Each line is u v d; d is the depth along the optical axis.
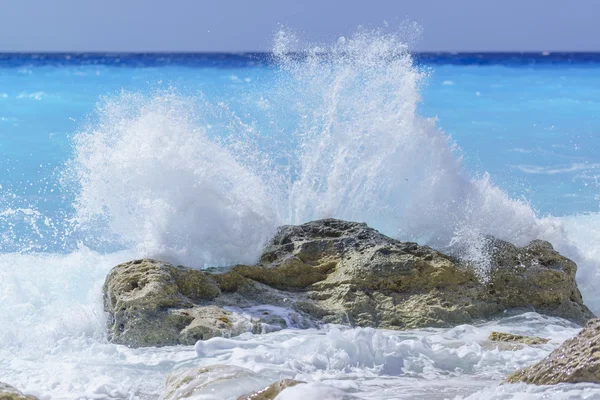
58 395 13.37
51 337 17.19
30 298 19.56
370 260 19.34
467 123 51.75
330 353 15.05
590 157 41.31
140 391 13.55
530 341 16.33
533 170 38.25
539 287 19.45
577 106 60.91
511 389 11.46
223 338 15.95
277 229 21.19
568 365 11.48
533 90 73.62
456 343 16.09
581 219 29.00
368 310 18.44
